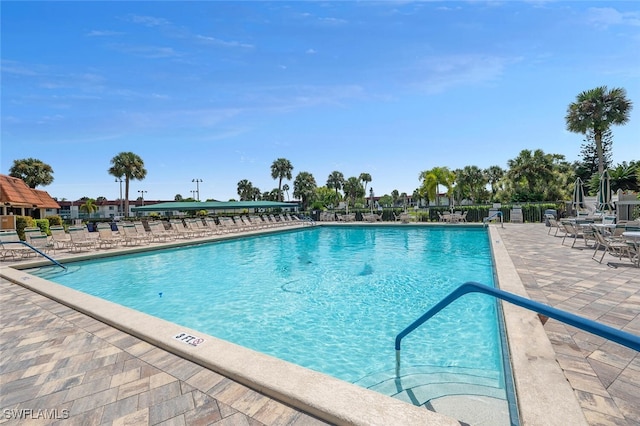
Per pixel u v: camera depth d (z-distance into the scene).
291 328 5.12
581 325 1.62
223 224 19.20
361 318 5.46
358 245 14.58
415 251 12.44
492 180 56.66
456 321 4.99
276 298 6.73
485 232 18.34
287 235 19.05
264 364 2.74
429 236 17.33
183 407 2.28
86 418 2.19
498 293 2.15
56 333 3.73
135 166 39.59
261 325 5.28
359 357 4.07
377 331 4.90
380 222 24.86
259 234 17.75
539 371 2.50
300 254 12.30
